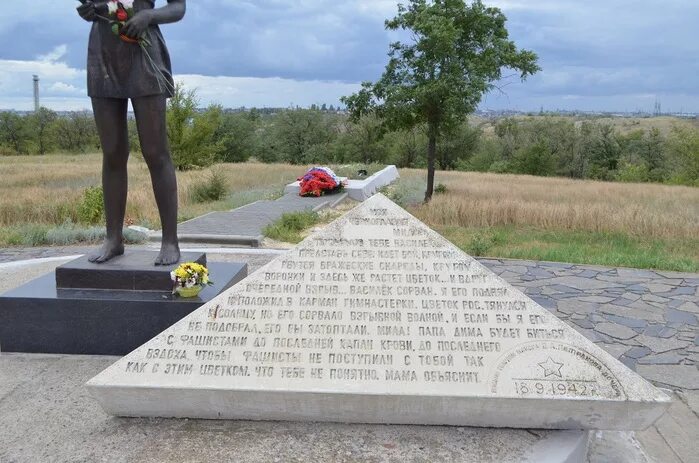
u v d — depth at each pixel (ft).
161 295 13.83
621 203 48.44
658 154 141.90
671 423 12.53
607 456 10.67
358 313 10.77
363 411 9.90
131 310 13.44
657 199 53.31
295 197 52.80
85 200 38.24
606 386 9.53
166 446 9.63
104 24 13.41
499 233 36.52
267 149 165.37
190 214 43.39
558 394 9.45
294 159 164.35
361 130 148.15
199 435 9.94
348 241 11.78
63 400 11.46
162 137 14.26
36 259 23.90
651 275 24.71
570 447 9.48
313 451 9.43
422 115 53.26
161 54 14.24
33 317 13.57
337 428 10.08
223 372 10.03
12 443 9.91
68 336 13.62
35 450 9.68
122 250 15.61
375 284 11.19
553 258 28.35
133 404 10.19
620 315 19.36
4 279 20.47
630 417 9.53
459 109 50.55
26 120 171.53
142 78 13.55
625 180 116.57
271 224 35.63
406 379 9.77
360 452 9.39
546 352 10.05
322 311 10.82
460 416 9.82
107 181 14.82
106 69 13.53
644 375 14.83
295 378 9.87
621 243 34.17
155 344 10.50
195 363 10.18
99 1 13.50
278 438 9.80
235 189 63.77
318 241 11.78
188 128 90.22
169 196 14.61
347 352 10.21
